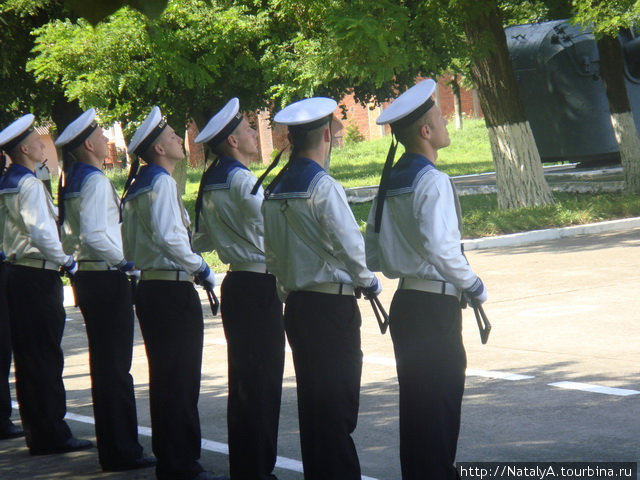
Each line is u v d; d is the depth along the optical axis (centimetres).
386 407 1388
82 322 2473
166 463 1075
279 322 1055
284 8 3991
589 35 4691
